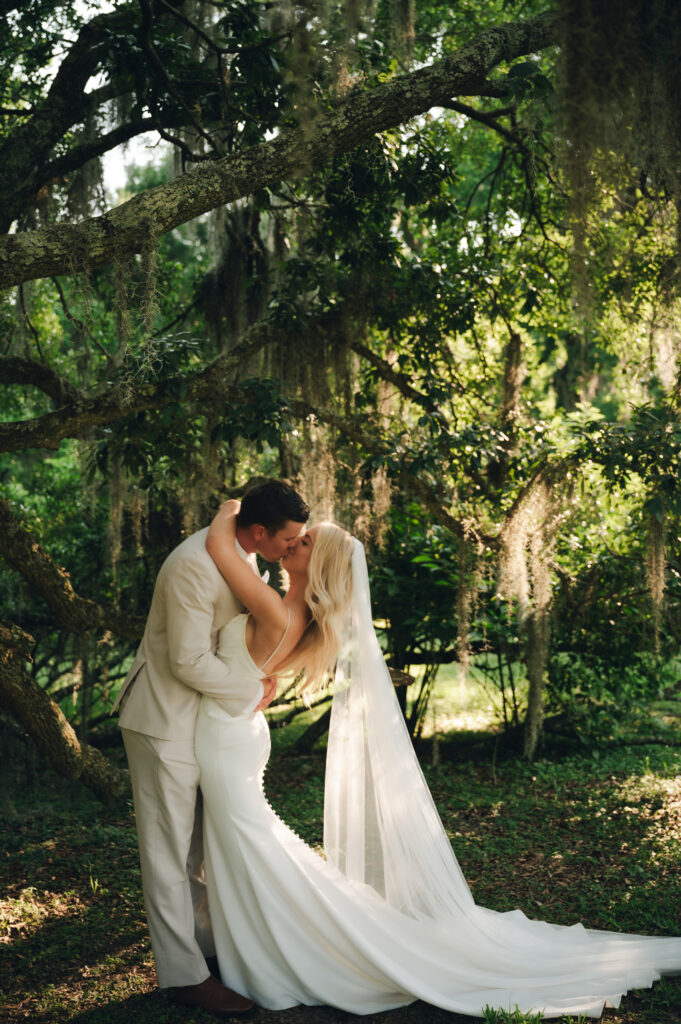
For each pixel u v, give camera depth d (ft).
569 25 11.27
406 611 23.41
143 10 16.70
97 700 25.07
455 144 32.63
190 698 10.83
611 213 22.12
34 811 19.53
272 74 18.04
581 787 20.08
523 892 13.97
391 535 23.90
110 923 13.32
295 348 21.74
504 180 27.14
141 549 24.38
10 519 18.47
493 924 11.60
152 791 10.66
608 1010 10.27
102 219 12.91
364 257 21.49
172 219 13.16
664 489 18.39
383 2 21.83
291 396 21.56
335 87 14.35
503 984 10.75
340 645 11.51
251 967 10.50
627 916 12.92
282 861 10.50
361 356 22.85
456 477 22.68
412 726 24.25
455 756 23.43
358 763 11.40
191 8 20.51
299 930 10.47
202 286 24.86
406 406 24.97
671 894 13.53
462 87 14.02
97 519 26.05
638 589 22.71
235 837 10.44
